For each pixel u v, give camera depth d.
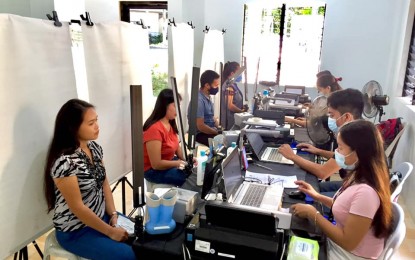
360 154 1.42
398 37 4.45
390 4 4.64
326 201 1.73
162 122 2.47
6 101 1.48
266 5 5.20
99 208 1.81
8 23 1.45
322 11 5.00
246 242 1.26
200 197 1.73
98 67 2.16
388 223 1.38
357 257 1.42
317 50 5.18
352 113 2.22
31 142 1.63
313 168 2.21
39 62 1.63
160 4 4.88
